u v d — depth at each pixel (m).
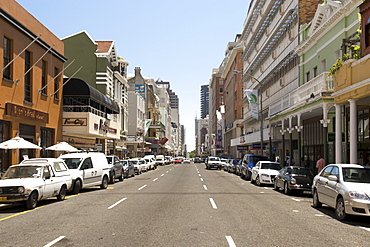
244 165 28.86
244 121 54.44
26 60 22.81
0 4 19.22
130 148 67.75
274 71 36.62
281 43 35.16
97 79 40.31
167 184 23.25
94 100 30.55
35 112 22.98
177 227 9.20
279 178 19.05
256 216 11.01
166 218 10.53
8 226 9.55
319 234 8.53
